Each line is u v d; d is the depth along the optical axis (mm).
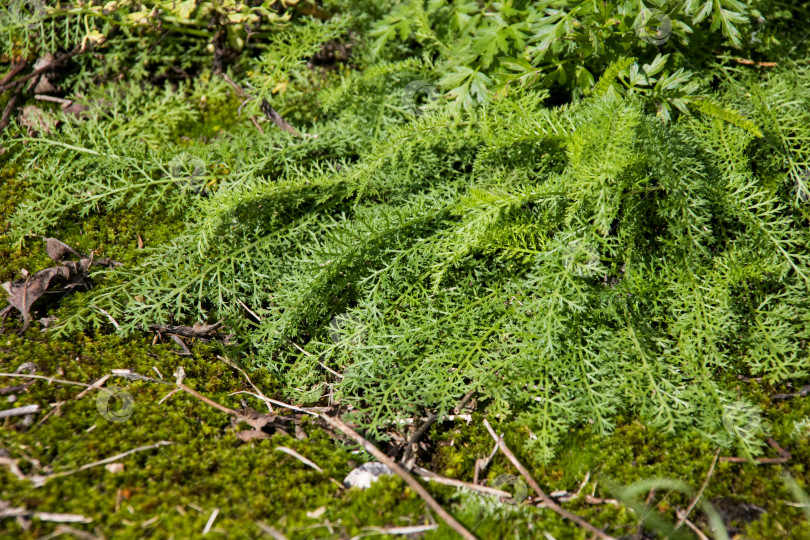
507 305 1023
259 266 1040
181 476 934
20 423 947
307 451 957
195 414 971
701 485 941
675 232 992
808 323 981
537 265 999
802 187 1013
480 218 985
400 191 1066
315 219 1060
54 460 932
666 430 948
